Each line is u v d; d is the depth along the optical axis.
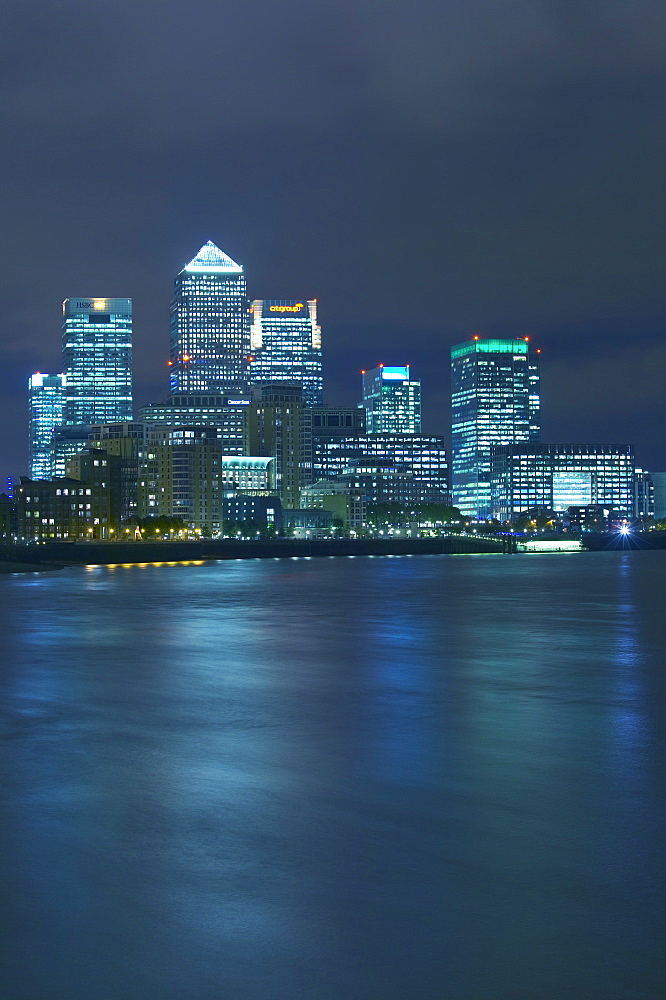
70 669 66.81
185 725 44.88
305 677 62.00
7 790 32.31
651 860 24.70
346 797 31.17
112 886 22.73
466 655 75.44
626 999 17.33
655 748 39.38
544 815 29.02
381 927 20.36
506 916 20.89
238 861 24.58
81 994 17.64
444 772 34.91
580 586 186.50
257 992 17.67
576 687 57.72
